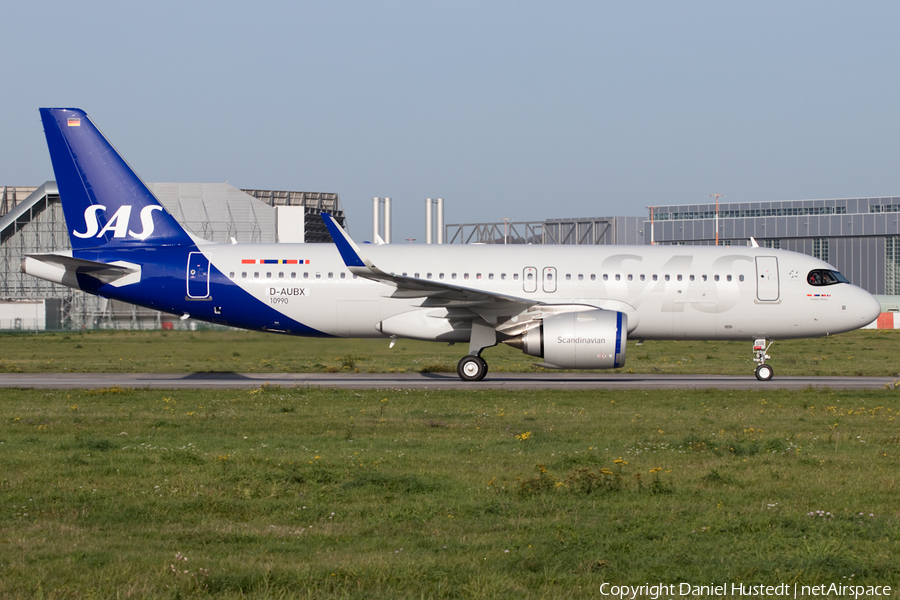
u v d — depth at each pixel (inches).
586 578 1110.4
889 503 1526.8
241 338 6245.1
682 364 5457.7
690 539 1290.6
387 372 4618.6
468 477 1711.4
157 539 1268.5
